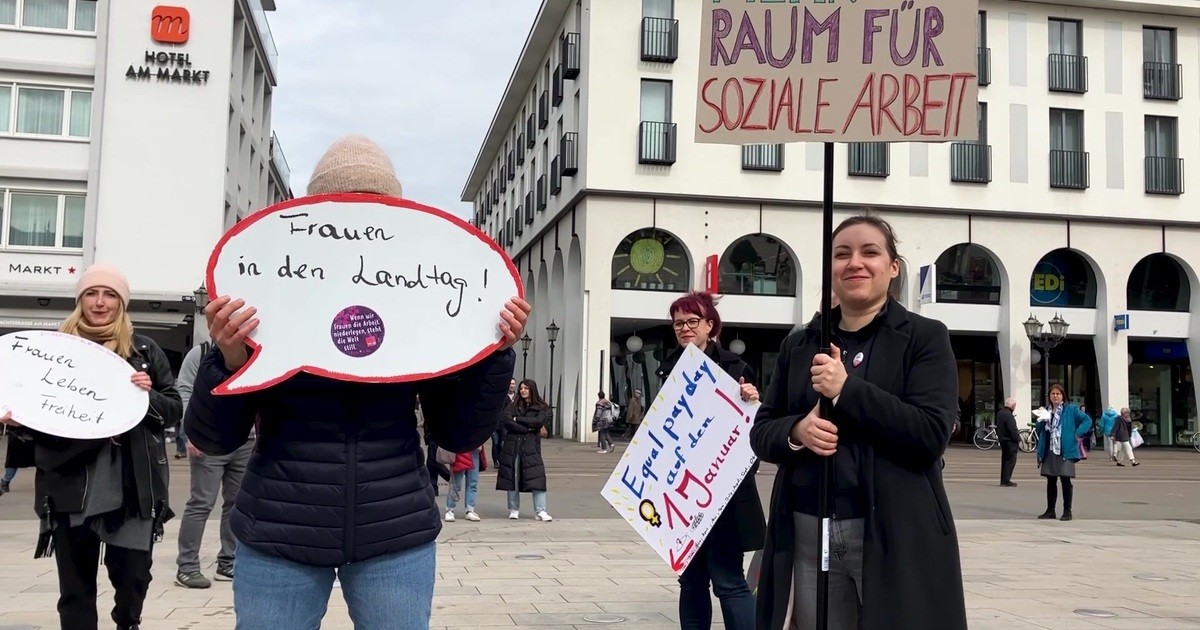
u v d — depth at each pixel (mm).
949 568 2891
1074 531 11305
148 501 4387
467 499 11633
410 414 2701
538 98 38906
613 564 8188
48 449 4211
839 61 3289
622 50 29609
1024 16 31406
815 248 29953
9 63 26969
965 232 30688
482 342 2682
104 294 4492
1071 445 12617
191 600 6328
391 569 2609
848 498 2988
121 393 4324
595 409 27797
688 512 4312
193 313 27766
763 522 4344
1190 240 32000
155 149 27844
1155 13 32031
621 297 29750
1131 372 33781
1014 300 30844
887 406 2857
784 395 3369
